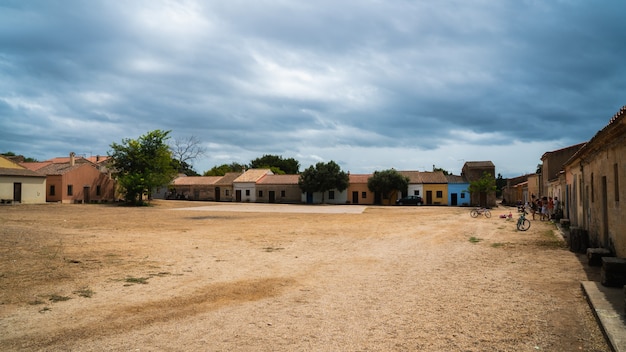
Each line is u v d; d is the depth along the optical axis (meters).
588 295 7.42
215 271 10.54
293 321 6.38
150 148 49.97
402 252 14.02
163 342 5.45
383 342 5.45
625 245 10.04
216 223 26.48
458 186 63.19
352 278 9.70
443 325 6.14
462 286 8.77
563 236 18.03
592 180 14.29
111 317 6.58
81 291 8.30
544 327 6.03
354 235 19.50
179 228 22.77
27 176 44.06
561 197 27.81
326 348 5.24
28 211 35.28
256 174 72.31
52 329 5.98
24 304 7.30
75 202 49.25
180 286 8.84
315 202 67.25
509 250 14.23
